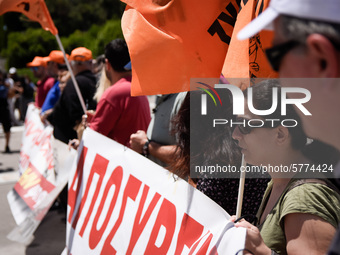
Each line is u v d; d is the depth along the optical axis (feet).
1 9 17.35
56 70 34.50
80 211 12.31
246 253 6.66
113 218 10.68
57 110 20.68
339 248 3.44
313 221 6.14
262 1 7.94
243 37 4.03
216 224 8.01
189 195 8.59
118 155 11.21
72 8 183.11
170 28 10.11
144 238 9.44
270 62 4.05
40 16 17.42
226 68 8.58
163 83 10.18
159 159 13.47
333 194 6.35
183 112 9.29
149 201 9.61
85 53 20.72
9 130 48.37
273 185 7.27
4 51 154.10
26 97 65.92
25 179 21.54
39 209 18.49
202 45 10.00
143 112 16.76
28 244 22.11
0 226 24.54
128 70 16.83
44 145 21.58
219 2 9.89
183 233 8.48
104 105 16.34
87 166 12.47
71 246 12.32
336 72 3.61
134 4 10.35
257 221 7.69
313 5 3.60
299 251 6.17
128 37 10.45
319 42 3.56
